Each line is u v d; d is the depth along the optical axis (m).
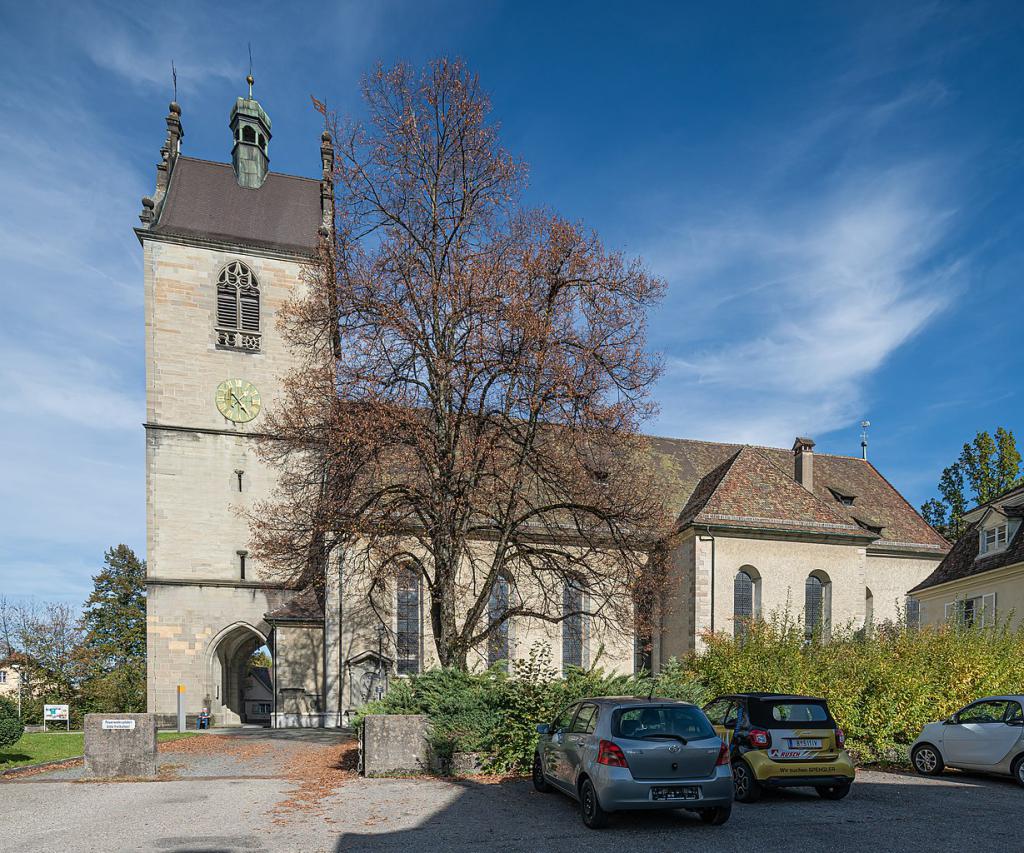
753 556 28.80
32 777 14.55
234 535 33.41
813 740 11.59
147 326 33.84
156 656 31.95
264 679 68.31
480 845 8.85
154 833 9.49
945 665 17.05
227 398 34.16
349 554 24.50
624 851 8.59
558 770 11.08
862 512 36.53
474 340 18.59
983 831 9.59
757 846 8.80
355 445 18.34
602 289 19.80
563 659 28.98
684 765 9.42
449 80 20.58
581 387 18.69
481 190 21.02
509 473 19.50
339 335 20.98
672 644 29.41
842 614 29.22
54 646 57.84
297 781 13.83
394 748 14.41
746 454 32.12
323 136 39.81
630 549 21.62
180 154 38.69
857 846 8.82
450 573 19.22
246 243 35.28
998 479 43.16
